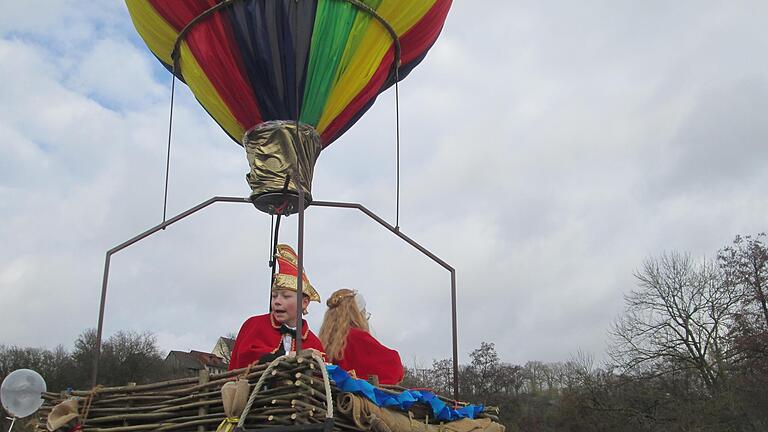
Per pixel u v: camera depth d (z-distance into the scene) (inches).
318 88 259.3
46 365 1940.2
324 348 229.9
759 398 1389.0
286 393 160.7
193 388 174.7
